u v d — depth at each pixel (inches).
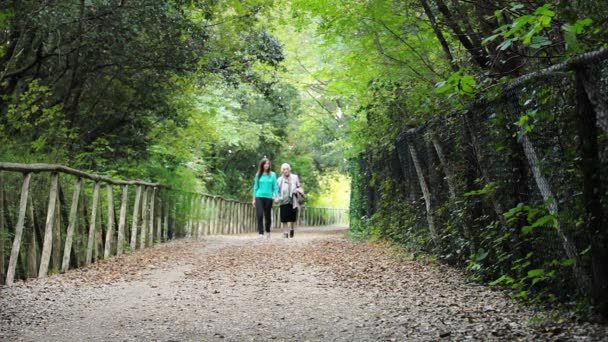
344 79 423.5
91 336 189.9
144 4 466.9
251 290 275.0
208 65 578.6
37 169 313.4
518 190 223.8
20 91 526.9
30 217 321.1
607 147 162.2
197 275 328.5
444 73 316.8
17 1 419.8
